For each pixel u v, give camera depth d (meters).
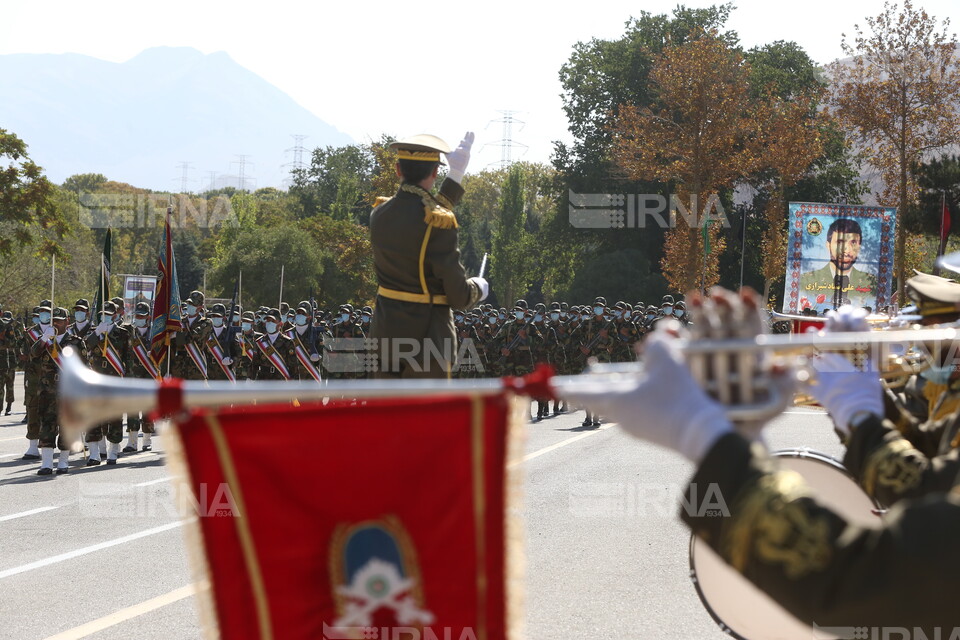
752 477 1.74
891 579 1.63
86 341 15.09
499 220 83.75
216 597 2.12
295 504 2.14
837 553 1.67
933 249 48.59
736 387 1.91
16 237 48.66
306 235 67.56
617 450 13.94
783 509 1.69
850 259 31.17
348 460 2.14
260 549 2.13
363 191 111.75
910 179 46.41
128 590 6.92
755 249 63.53
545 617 5.92
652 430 1.80
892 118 45.06
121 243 112.62
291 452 2.13
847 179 64.44
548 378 2.07
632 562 7.30
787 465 3.46
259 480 2.13
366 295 72.50
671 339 1.93
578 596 6.37
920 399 4.19
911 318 3.79
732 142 53.06
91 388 1.79
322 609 2.14
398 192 5.97
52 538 8.77
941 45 44.22
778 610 3.40
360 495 2.14
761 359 1.95
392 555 2.15
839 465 3.45
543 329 24.16
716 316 1.96
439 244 5.85
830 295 31.19
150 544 8.47
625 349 23.94
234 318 20.67
